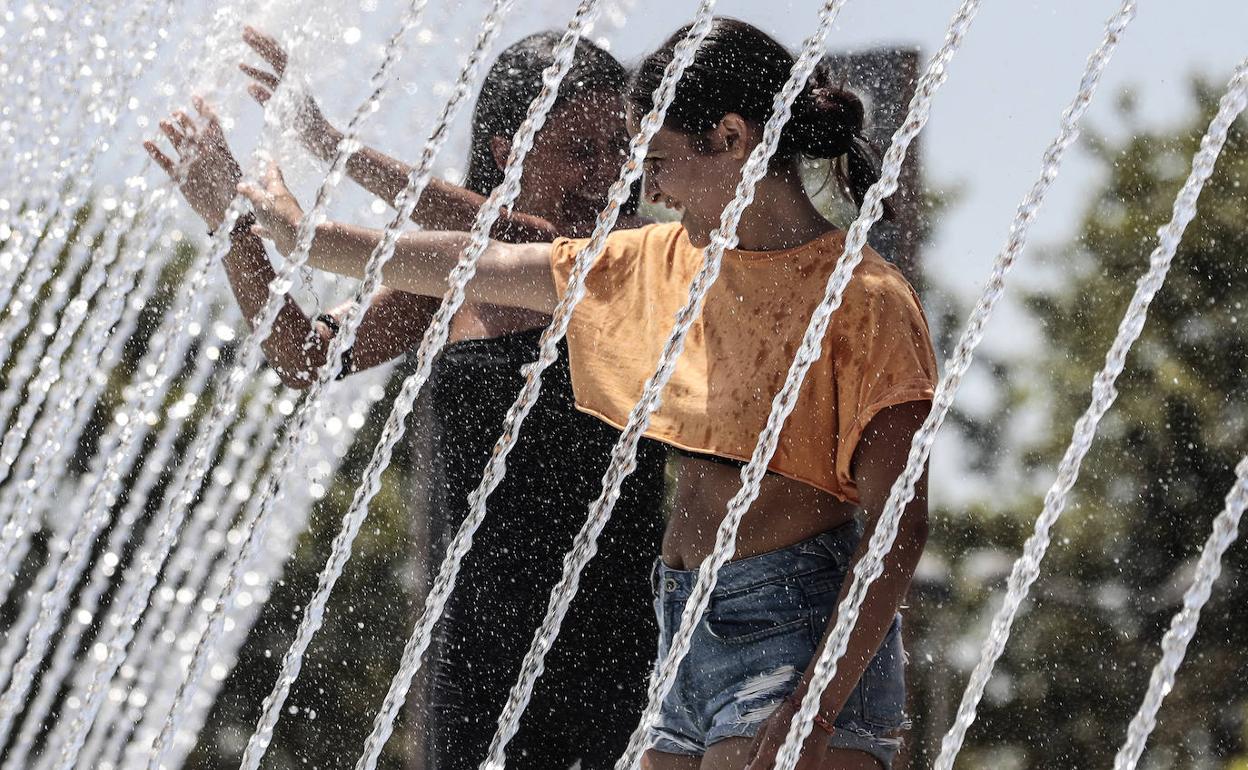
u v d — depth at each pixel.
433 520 3.07
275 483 3.05
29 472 3.86
